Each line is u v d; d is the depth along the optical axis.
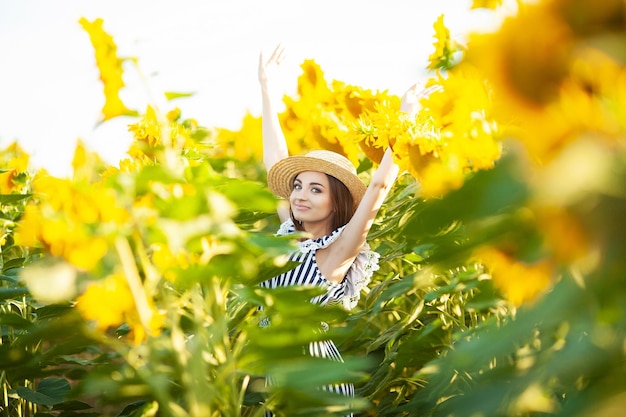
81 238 1.23
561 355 0.76
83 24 1.29
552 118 0.60
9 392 2.67
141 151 2.48
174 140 2.59
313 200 2.99
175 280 1.41
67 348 1.52
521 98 0.61
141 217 1.29
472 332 1.78
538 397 0.83
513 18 0.62
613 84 0.59
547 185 0.57
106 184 1.29
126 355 1.43
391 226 2.85
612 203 0.57
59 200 1.28
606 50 0.58
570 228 0.60
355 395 2.74
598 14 0.59
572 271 0.67
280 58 3.50
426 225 0.65
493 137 0.95
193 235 1.26
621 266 0.60
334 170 2.99
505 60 0.61
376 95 3.51
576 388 0.89
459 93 0.83
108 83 1.30
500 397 0.81
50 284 1.21
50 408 2.72
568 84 0.60
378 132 2.44
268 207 1.36
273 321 1.49
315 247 2.79
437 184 0.71
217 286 1.59
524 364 0.92
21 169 3.79
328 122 3.68
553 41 0.60
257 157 5.92
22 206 3.75
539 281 0.71
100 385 1.35
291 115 4.43
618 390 0.67
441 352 2.40
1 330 2.72
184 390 1.57
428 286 2.51
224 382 1.53
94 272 1.25
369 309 2.85
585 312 0.68
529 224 0.66
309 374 1.26
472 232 0.68
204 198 1.25
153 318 1.38
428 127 2.02
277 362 1.36
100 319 1.29
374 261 2.90
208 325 1.73
